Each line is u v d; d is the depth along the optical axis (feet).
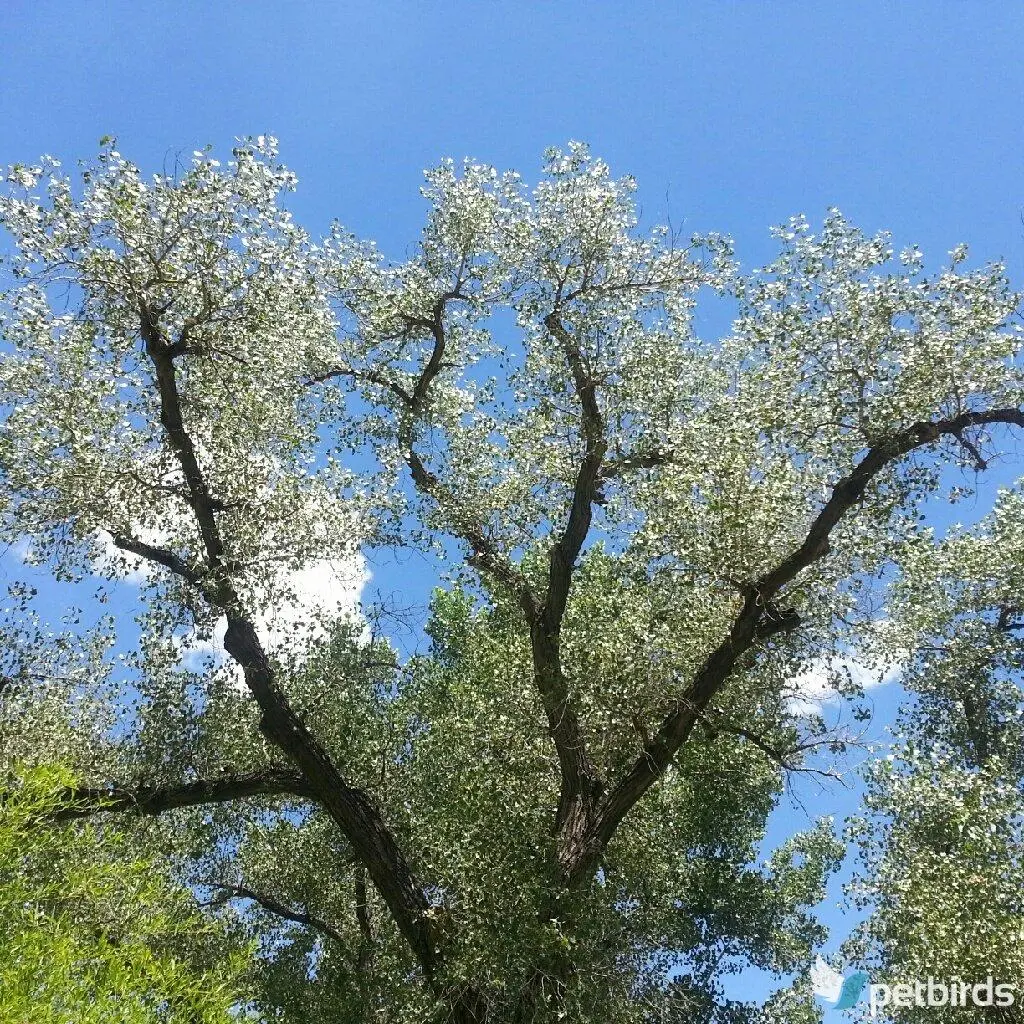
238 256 39.99
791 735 44.04
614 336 45.98
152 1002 20.56
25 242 37.50
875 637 43.42
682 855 58.23
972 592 53.21
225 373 42.45
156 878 27.58
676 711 39.81
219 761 44.60
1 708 42.55
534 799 45.29
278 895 53.72
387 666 48.57
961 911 39.47
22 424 38.55
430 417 48.65
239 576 39.63
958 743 54.65
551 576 43.45
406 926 38.50
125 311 40.73
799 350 39.60
